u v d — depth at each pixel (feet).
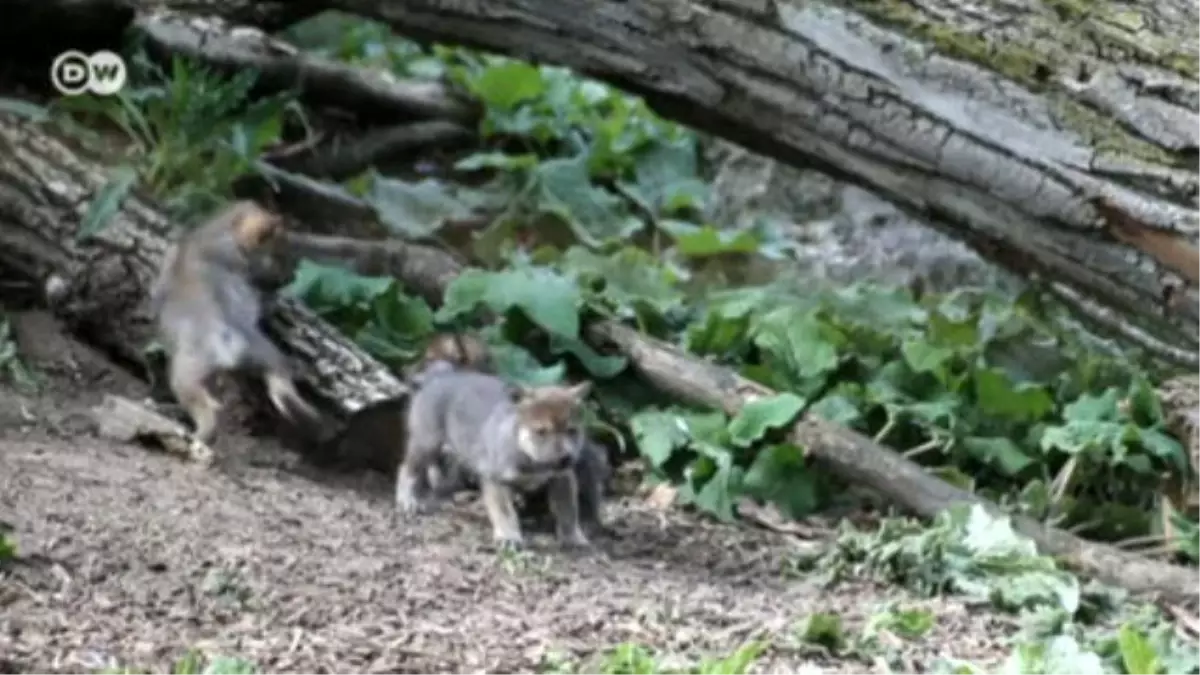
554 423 38.34
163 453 40.47
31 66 52.19
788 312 46.70
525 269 48.26
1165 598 39.19
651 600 36.29
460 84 59.00
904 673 33.71
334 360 41.83
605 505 42.60
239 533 36.78
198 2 54.13
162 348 42.47
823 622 34.42
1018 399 45.34
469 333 44.88
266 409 42.45
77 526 35.76
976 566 38.75
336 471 42.09
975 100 40.98
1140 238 39.60
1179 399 45.03
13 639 31.37
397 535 38.27
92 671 30.53
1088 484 44.21
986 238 41.65
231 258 41.88
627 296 48.01
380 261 47.32
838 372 46.34
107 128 50.96
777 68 42.55
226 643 32.14
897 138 41.68
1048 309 50.75
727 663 31.53
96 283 43.93
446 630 33.63
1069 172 40.11
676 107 44.16
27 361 43.47
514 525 38.91
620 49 44.06
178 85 50.16
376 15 46.57
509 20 44.96
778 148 43.57
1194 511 43.78
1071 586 37.93
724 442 43.19
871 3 42.34
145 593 33.63
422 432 40.14
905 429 45.01
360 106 56.24
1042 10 41.57
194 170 48.91
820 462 42.60
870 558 39.06
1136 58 40.37
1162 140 39.73
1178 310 39.86
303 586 34.81
